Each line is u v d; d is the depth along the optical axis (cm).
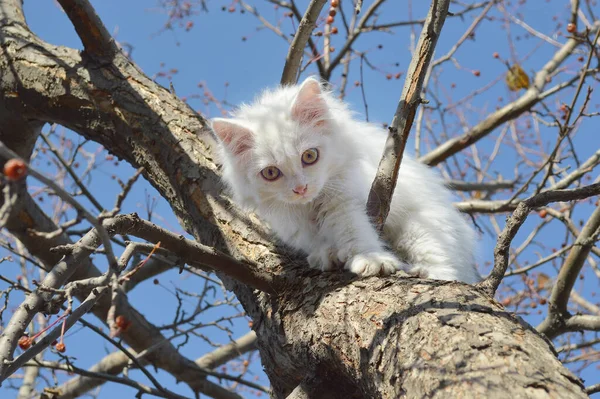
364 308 79
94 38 102
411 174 102
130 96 101
